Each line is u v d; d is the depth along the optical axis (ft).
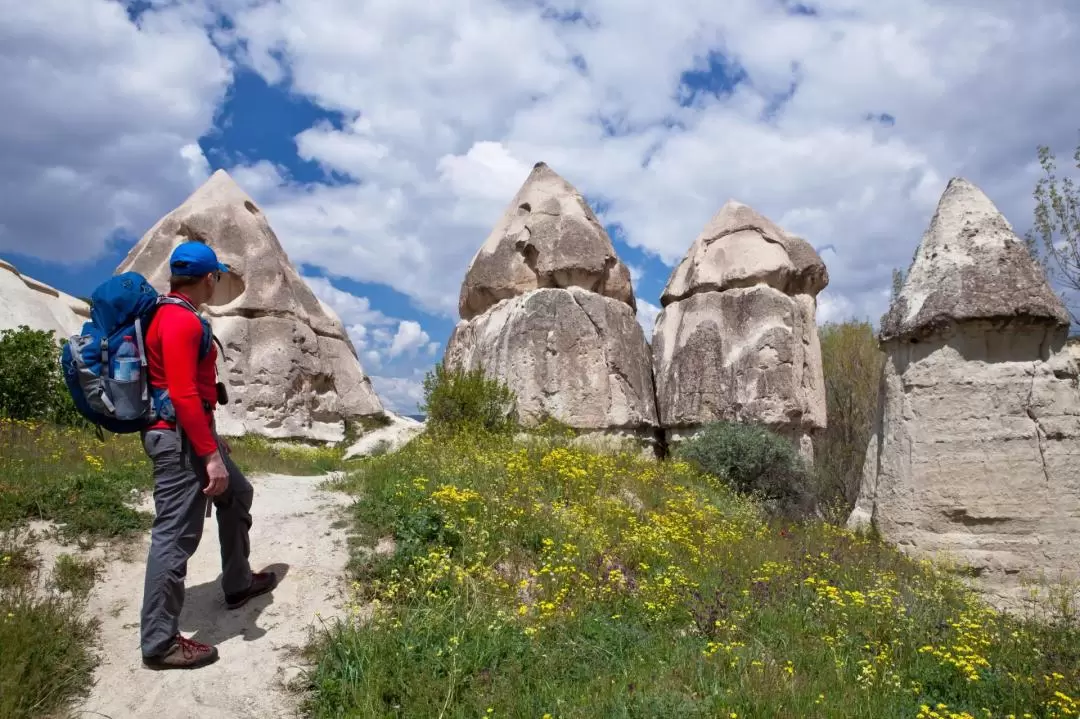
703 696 12.65
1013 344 30.35
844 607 18.01
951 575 27.45
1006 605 27.09
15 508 18.26
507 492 22.47
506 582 16.72
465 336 51.57
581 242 48.42
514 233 51.03
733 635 15.96
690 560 21.39
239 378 59.00
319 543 18.58
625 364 47.42
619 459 36.19
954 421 30.37
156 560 12.96
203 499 13.44
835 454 70.59
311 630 14.47
